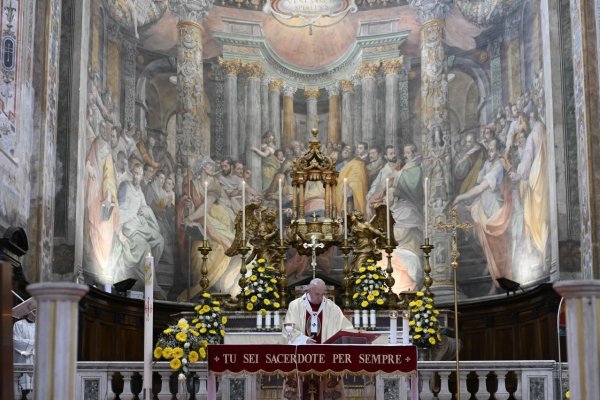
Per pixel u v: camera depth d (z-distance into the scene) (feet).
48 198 46.47
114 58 55.01
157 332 54.65
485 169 56.59
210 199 59.16
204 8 61.11
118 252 53.11
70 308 21.65
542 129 51.39
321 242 44.88
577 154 48.01
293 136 62.13
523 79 54.29
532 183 52.21
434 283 56.80
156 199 56.75
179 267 57.16
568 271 47.52
